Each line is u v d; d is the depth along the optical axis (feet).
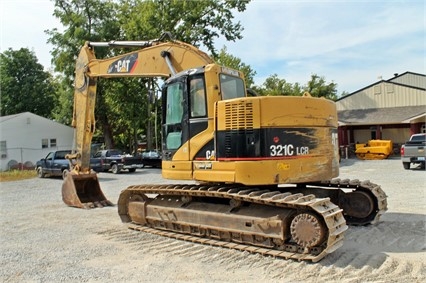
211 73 24.31
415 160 66.28
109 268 20.20
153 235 27.22
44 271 19.95
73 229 29.55
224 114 23.17
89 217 34.12
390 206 34.06
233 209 23.90
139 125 113.50
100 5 112.06
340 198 28.84
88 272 19.63
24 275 19.42
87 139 40.14
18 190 57.00
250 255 21.67
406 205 34.40
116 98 109.50
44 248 24.29
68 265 20.84
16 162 108.99
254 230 22.38
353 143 117.19
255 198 21.67
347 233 25.50
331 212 19.74
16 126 109.91
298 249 20.97
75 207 39.42
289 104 22.61
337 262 19.79
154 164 94.38
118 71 36.06
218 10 104.68
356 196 28.22
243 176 22.18
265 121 22.16
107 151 81.76
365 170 68.95
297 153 22.49
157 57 33.06
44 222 32.40
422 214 30.68
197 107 24.89
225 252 22.48
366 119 108.58
